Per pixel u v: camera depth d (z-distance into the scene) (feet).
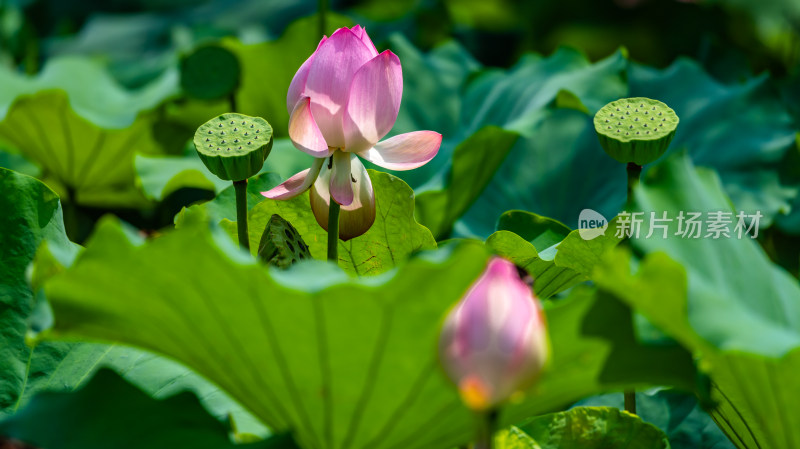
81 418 8.06
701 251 8.04
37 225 8.85
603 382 7.97
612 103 8.82
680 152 8.27
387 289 7.68
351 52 8.41
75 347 8.75
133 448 7.98
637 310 7.79
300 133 8.45
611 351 7.91
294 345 7.86
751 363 7.95
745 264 8.15
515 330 7.48
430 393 7.94
